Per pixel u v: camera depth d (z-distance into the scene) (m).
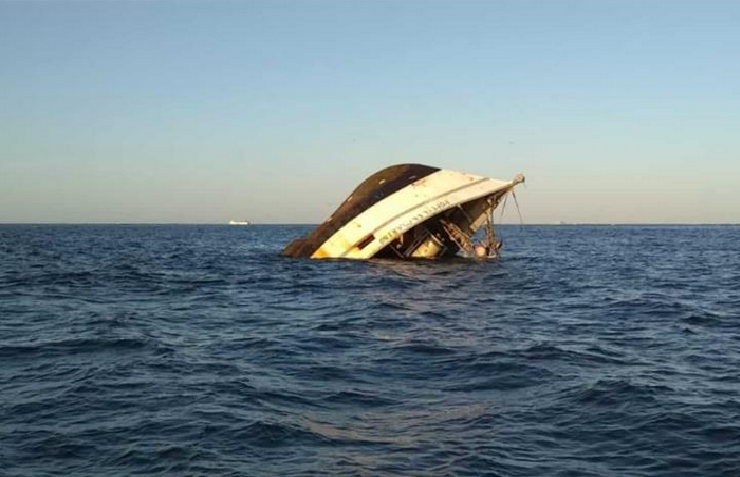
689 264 56.38
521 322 23.38
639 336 20.70
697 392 13.68
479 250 48.78
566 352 17.69
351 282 36.34
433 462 9.86
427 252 49.91
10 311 25.95
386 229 46.22
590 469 9.70
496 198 47.44
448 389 13.88
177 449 10.28
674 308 27.45
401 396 13.35
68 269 47.72
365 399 13.11
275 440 10.69
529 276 40.84
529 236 154.38
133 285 36.62
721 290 35.09
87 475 9.34
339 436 10.92
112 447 10.38
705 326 22.83
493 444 10.59
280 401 12.92
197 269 47.94
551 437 10.96
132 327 21.89
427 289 33.25
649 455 10.21
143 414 12.02
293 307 27.36
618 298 30.84
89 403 12.74
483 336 20.25
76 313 25.41
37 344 18.75
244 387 13.94
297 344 18.91
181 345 18.86
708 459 10.06
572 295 31.88
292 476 9.33
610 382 14.29
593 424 11.60
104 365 16.03
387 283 35.47
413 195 47.25
